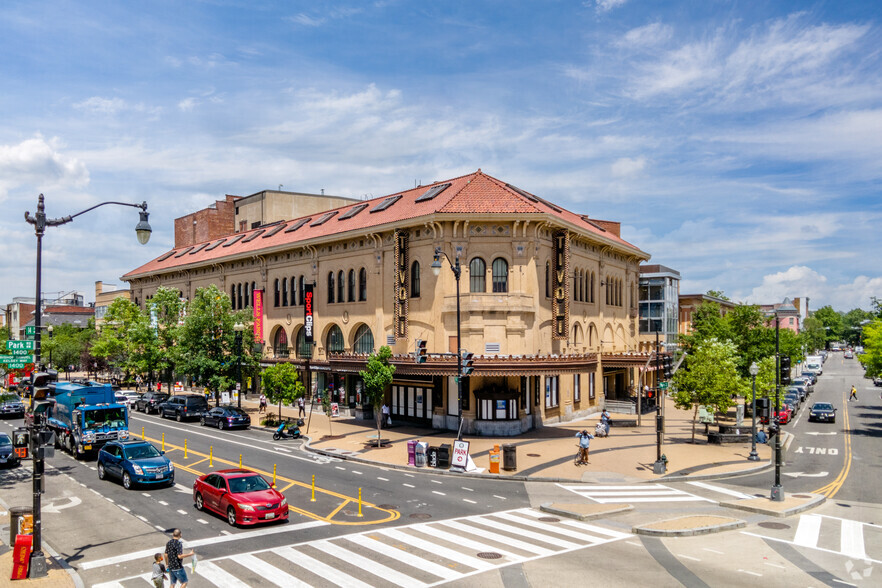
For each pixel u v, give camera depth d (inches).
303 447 1337.4
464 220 1475.1
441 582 576.4
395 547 679.7
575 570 612.4
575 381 1829.5
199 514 816.3
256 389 2241.6
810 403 2428.6
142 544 693.9
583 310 1836.9
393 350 1611.7
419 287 1566.2
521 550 674.2
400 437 1435.8
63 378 3440.0
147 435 1494.8
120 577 594.9
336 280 1831.9
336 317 1822.1
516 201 1530.5
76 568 619.8
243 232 2608.3
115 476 991.0
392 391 1729.8
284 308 2053.4
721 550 685.3
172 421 1801.2
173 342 2306.8
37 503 600.7
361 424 1658.5
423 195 1707.7
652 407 2139.5
